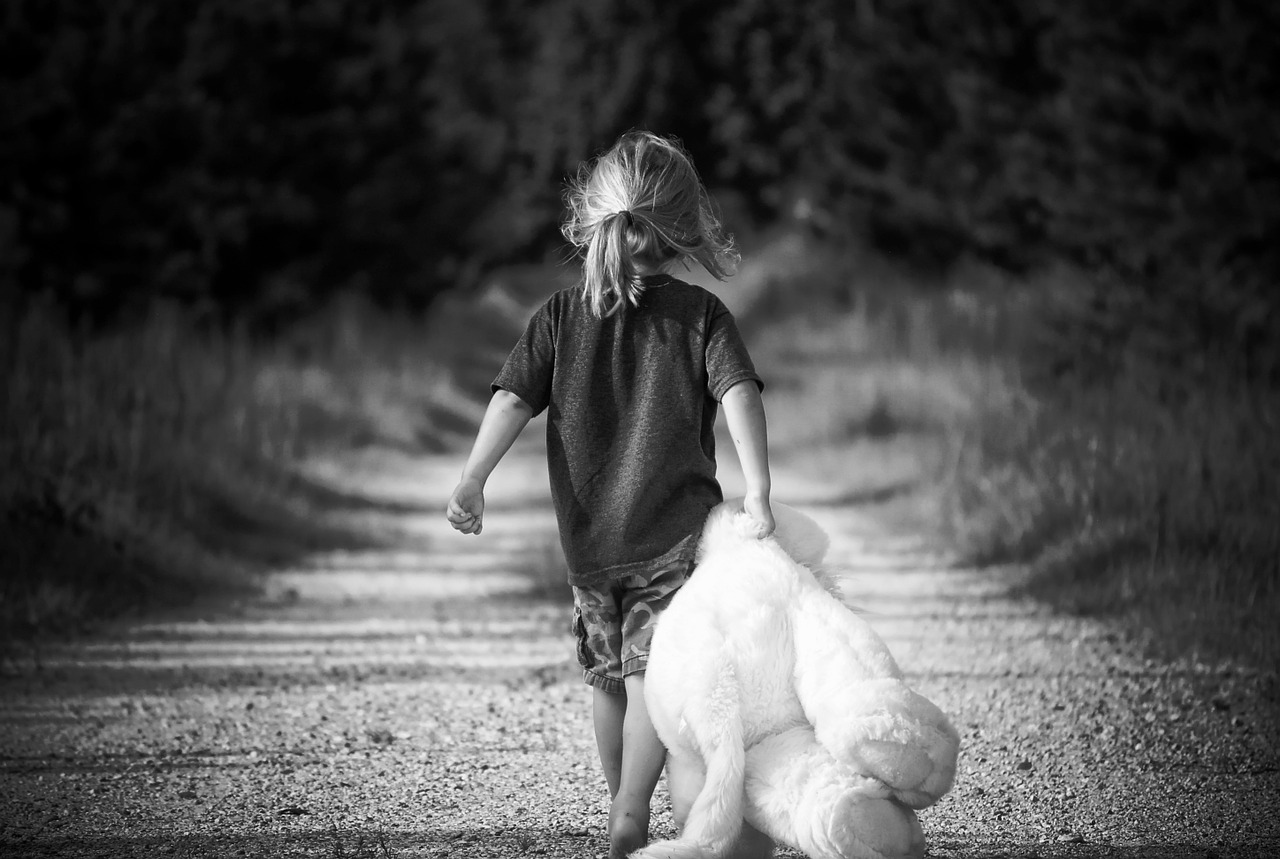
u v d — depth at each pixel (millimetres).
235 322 44750
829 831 6180
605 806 9273
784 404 42312
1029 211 48406
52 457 19125
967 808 9164
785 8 79188
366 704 12461
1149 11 35719
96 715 11906
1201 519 17375
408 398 43438
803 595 6723
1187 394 23172
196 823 8820
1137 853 8102
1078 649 14367
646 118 81875
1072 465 20906
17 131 38438
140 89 41312
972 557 20328
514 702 12555
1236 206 29797
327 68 53531
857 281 60531
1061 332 29969
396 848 8297
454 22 85125
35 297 31562
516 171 83625
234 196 45062
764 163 78188
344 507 26906
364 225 56438
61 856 8078
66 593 16250
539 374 7453
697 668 6551
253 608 17438
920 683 13109
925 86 59469
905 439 31734
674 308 7406
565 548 7309
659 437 7223
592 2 83562
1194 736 10914
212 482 23094
